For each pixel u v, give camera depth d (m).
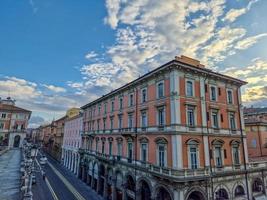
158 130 26.78
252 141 38.19
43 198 34.22
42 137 139.12
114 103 40.66
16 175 38.59
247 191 29.11
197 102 26.88
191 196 24.05
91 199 36.69
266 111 54.91
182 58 29.77
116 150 37.16
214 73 29.03
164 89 26.84
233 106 31.55
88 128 53.44
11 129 87.19
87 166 49.62
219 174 25.91
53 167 68.31
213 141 27.05
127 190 32.41
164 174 23.81
